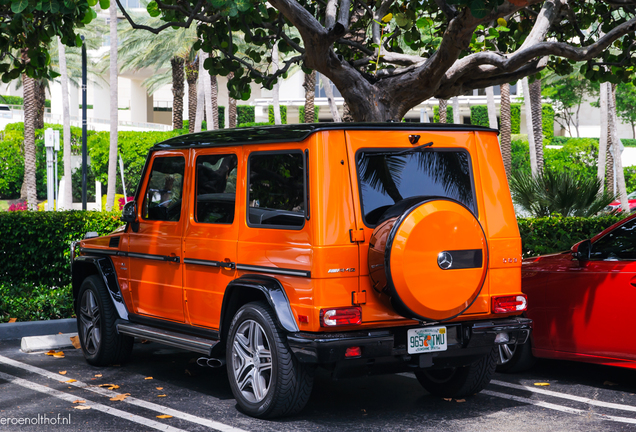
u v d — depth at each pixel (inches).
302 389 195.6
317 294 185.2
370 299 190.5
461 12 285.9
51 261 413.1
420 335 195.3
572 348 245.0
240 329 207.5
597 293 236.1
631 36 374.0
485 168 213.2
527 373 267.7
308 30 316.8
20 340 331.6
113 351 271.4
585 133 2192.4
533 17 387.5
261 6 293.9
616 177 1110.4
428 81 329.4
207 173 229.5
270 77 382.0
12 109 1945.1
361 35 418.3
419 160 203.0
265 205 204.5
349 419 204.8
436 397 231.5
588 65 381.7
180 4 355.9
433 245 184.2
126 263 264.2
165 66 2001.7
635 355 226.5
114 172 1065.5
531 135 1218.0
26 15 309.3
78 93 2356.1
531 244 414.0
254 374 203.6
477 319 207.2
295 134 196.4
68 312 368.5
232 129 225.1
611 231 241.8
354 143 193.9
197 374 263.4
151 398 228.8
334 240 187.0
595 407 219.5
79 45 364.2
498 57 320.2
